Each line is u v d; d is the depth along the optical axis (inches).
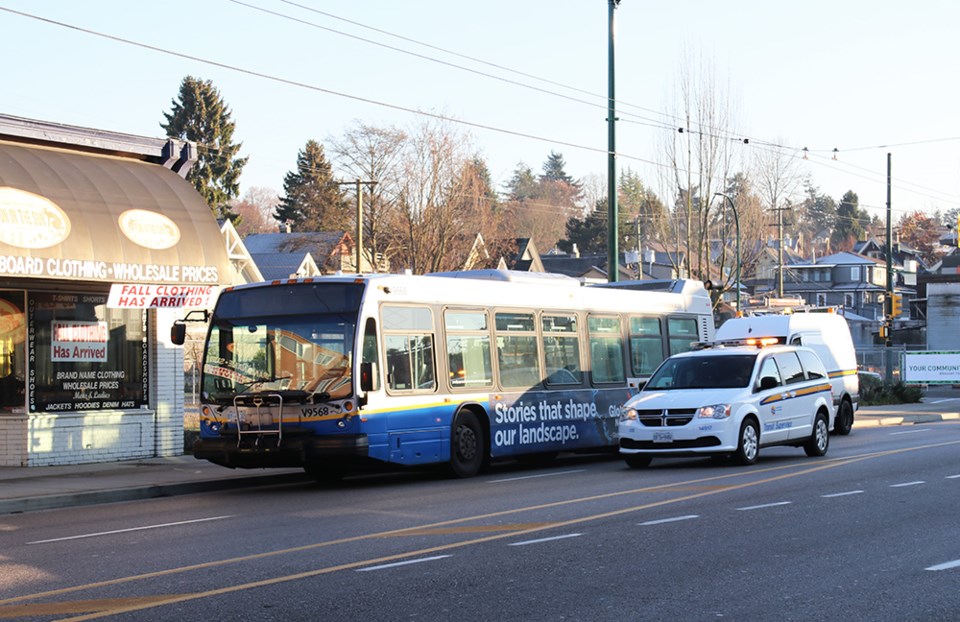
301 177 4542.3
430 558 483.8
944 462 914.7
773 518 594.9
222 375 832.9
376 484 862.5
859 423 1567.4
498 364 944.9
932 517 596.1
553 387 1000.9
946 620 366.3
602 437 1053.8
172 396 1036.5
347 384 799.7
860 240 7401.6
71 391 964.6
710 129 2425.0
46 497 749.9
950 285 3235.7
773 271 4640.8
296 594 411.5
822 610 380.5
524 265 3900.1
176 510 708.7
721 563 466.6
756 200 3134.8
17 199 852.6
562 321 1026.1
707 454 900.6
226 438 820.0
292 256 3115.2
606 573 446.9
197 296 992.2
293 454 797.2
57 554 522.6
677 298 1180.5
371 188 2854.3
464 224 2864.2
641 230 5659.5
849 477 802.2
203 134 4128.9
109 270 893.2
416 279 871.1
